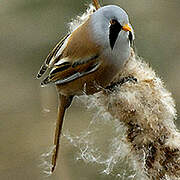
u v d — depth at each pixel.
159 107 7.89
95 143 12.20
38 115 13.52
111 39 7.95
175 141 7.84
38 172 12.45
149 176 8.00
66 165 12.16
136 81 8.05
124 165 11.21
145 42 14.87
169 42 14.82
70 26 9.10
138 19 15.28
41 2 15.96
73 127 12.96
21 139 13.00
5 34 15.47
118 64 8.10
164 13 15.28
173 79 14.03
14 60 14.98
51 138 13.06
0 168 12.49
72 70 8.39
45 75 14.42
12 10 15.98
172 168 7.85
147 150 7.95
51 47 15.26
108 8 7.94
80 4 15.58
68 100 8.98
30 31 15.49
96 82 8.35
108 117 8.38
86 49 8.16
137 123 7.93
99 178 11.71
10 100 13.88
